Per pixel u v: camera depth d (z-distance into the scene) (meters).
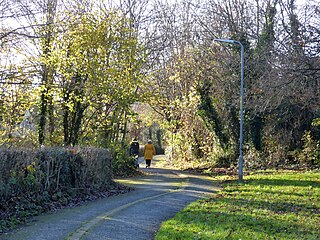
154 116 39.97
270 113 25.75
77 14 20.53
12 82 17.31
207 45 30.00
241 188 16.27
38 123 20.91
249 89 24.80
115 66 21.23
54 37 19.52
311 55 14.22
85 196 13.27
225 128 27.83
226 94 27.23
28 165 10.88
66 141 21.19
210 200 13.30
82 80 20.73
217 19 29.94
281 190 14.97
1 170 9.80
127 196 14.25
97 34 20.36
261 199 13.12
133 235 8.50
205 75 28.53
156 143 60.12
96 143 21.41
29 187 10.89
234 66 26.28
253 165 25.03
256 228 8.92
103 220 9.88
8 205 9.91
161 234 8.36
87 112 22.20
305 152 24.20
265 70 21.36
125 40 21.33
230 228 8.89
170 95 35.34
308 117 25.30
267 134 26.11
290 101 22.83
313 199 12.89
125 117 22.42
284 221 9.70
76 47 20.00
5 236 8.02
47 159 11.77
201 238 7.98
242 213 10.68
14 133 19.41
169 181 19.77
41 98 20.20
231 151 27.36
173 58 35.72
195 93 30.33
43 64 19.70
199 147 32.41
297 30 15.94
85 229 8.80
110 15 21.33
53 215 10.32
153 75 27.14
